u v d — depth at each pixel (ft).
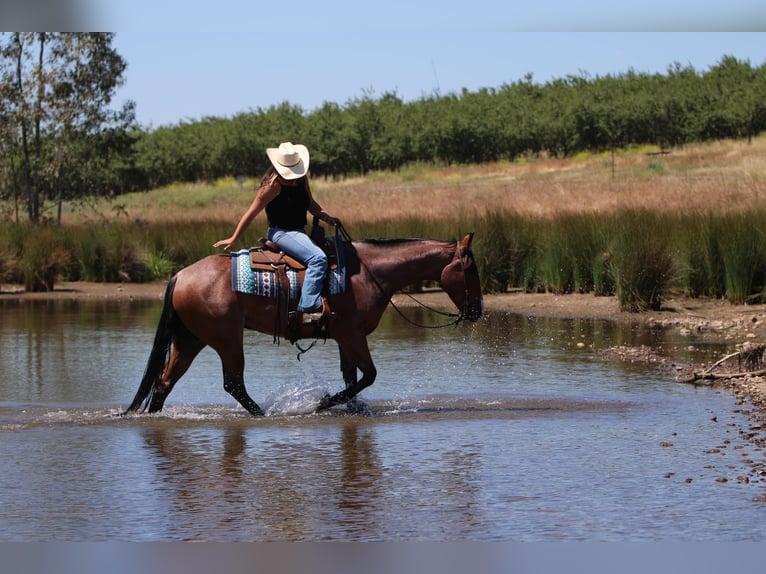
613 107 251.80
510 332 53.31
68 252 84.74
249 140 281.54
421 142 266.77
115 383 39.45
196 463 26.58
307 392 35.68
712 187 108.06
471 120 261.65
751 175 115.55
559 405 34.42
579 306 62.75
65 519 21.90
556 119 257.55
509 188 147.33
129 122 119.55
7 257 81.10
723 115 240.32
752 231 61.93
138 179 283.38
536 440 29.12
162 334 33.06
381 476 25.22
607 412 33.12
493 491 23.88
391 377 40.40
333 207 124.06
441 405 34.65
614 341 49.57
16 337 52.70
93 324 58.34
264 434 30.17
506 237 71.72
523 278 71.10
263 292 32.63
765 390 36.47
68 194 122.21
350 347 33.42
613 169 172.45
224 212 136.05
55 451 28.04
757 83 247.29
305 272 32.94
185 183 283.59
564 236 69.00
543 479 24.93
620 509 22.49
